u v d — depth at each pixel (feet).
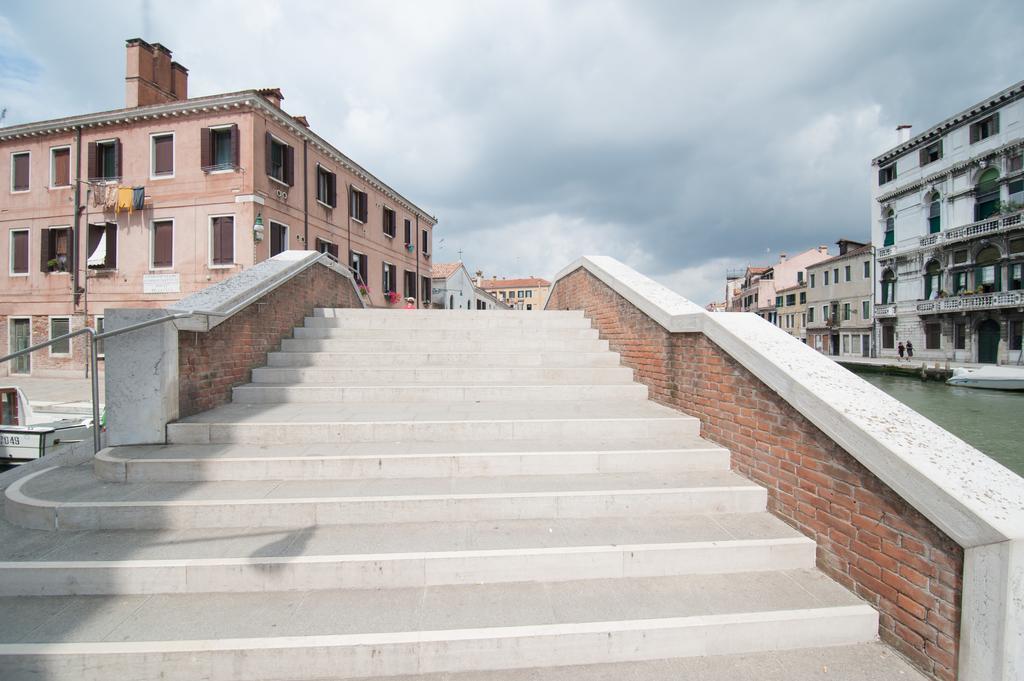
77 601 8.34
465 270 132.16
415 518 10.47
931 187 104.32
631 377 19.29
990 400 71.05
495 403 16.89
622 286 20.45
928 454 7.89
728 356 12.98
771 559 9.62
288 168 59.98
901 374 99.14
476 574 8.96
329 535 9.80
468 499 10.55
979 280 94.48
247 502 10.25
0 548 9.21
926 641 7.41
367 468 11.80
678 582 9.08
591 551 9.16
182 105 53.78
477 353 20.15
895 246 115.44
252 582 8.65
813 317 153.79
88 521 10.08
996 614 6.42
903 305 113.39
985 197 93.61
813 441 9.93
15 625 7.63
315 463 11.72
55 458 13.91
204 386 15.29
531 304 283.18
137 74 57.67
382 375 18.66
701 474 12.39
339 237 71.15
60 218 59.31
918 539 7.60
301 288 23.65
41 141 59.62
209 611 8.02
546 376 19.16
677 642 7.72
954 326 100.78
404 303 93.09
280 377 18.16
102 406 36.63
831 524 9.37
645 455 12.53
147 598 8.44
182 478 11.60
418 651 7.28
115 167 56.54
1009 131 87.66
